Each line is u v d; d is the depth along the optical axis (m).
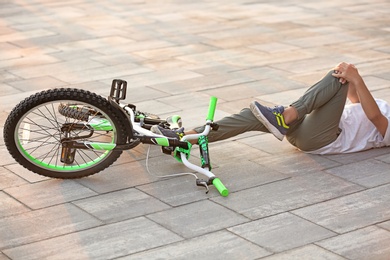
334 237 5.78
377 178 6.93
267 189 6.66
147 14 15.29
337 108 7.17
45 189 6.66
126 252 5.55
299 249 5.59
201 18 14.77
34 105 6.55
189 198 6.48
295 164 7.23
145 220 6.07
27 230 5.89
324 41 12.59
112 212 6.21
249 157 7.41
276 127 7.02
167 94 9.53
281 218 6.10
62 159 6.84
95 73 10.59
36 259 5.45
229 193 6.58
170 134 6.83
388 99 9.30
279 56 11.55
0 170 7.09
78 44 12.45
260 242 5.70
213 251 5.56
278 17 14.83
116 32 13.42
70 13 15.46
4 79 10.27
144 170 7.07
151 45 12.34
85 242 5.70
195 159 7.36
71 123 7.00
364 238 5.77
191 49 12.06
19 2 17.05
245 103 9.16
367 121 7.51
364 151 7.57
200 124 8.38
